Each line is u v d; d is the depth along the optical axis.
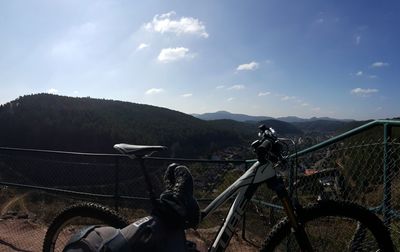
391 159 3.06
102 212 2.81
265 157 2.46
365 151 3.32
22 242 4.77
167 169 2.46
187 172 2.38
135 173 5.38
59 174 6.50
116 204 5.40
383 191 3.12
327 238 2.79
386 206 3.08
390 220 3.06
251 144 2.52
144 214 5.27
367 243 2.64
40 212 6.39
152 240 2.17
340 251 2.76
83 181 5.79
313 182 3.50
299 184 3.49
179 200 2.24
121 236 2.19
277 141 2.47
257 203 5.08
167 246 2.19
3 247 4.58
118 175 5.42
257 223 5.34
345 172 3.46
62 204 6.67
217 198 2.54
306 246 2.41
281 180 2.48
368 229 2.49
